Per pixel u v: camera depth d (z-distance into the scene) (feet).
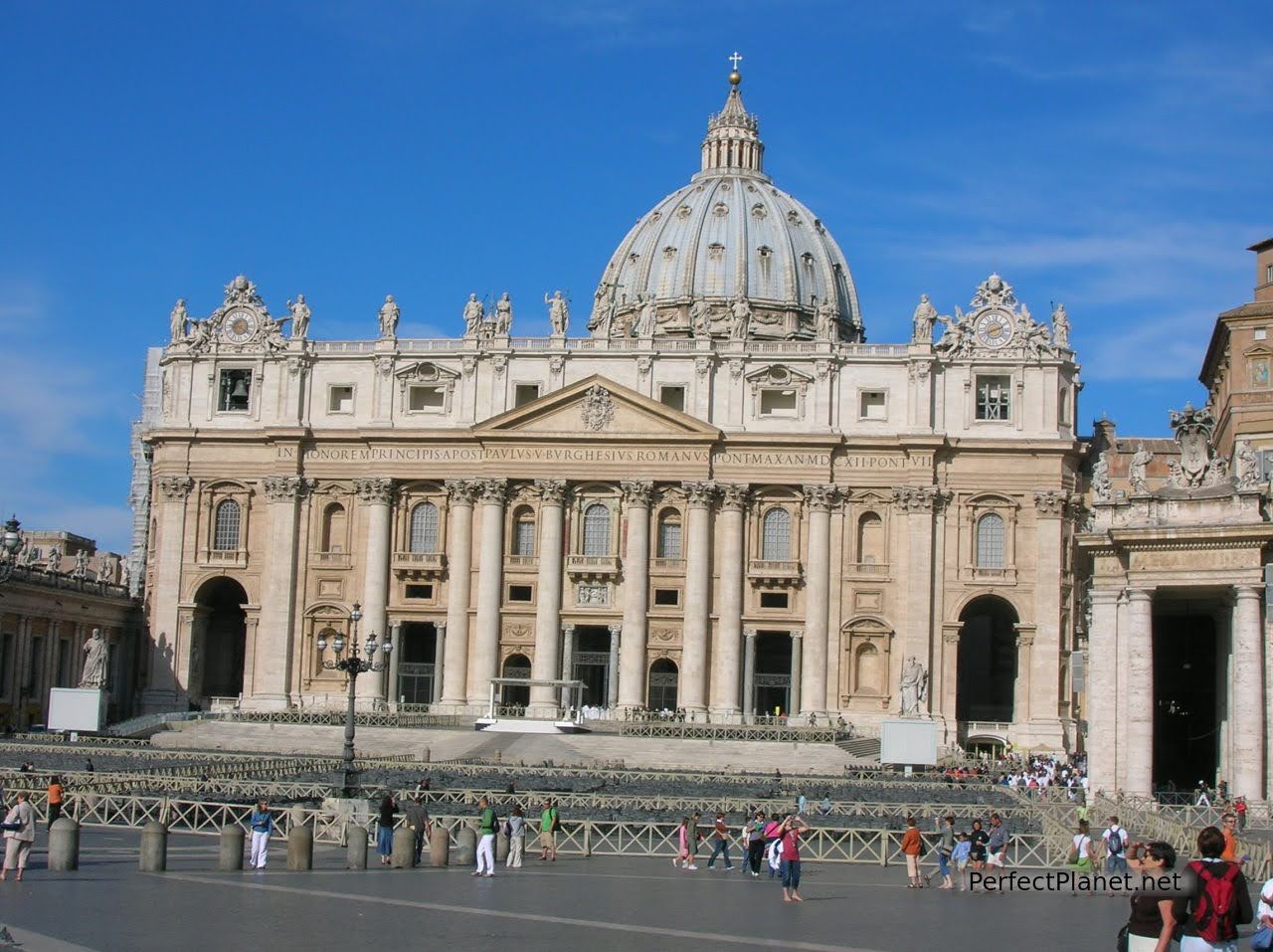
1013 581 397.80
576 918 119.96
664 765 317.42
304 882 138.31
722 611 404.36
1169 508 194.80
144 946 100.58
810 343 415.64
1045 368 403.95
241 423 425.28
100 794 199.41
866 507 406.41
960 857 154.61
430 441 415.64
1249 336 313.53
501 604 411.75
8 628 370.32
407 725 366.22
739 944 107.96
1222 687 209.05
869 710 400.06
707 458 407.44
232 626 447.83
